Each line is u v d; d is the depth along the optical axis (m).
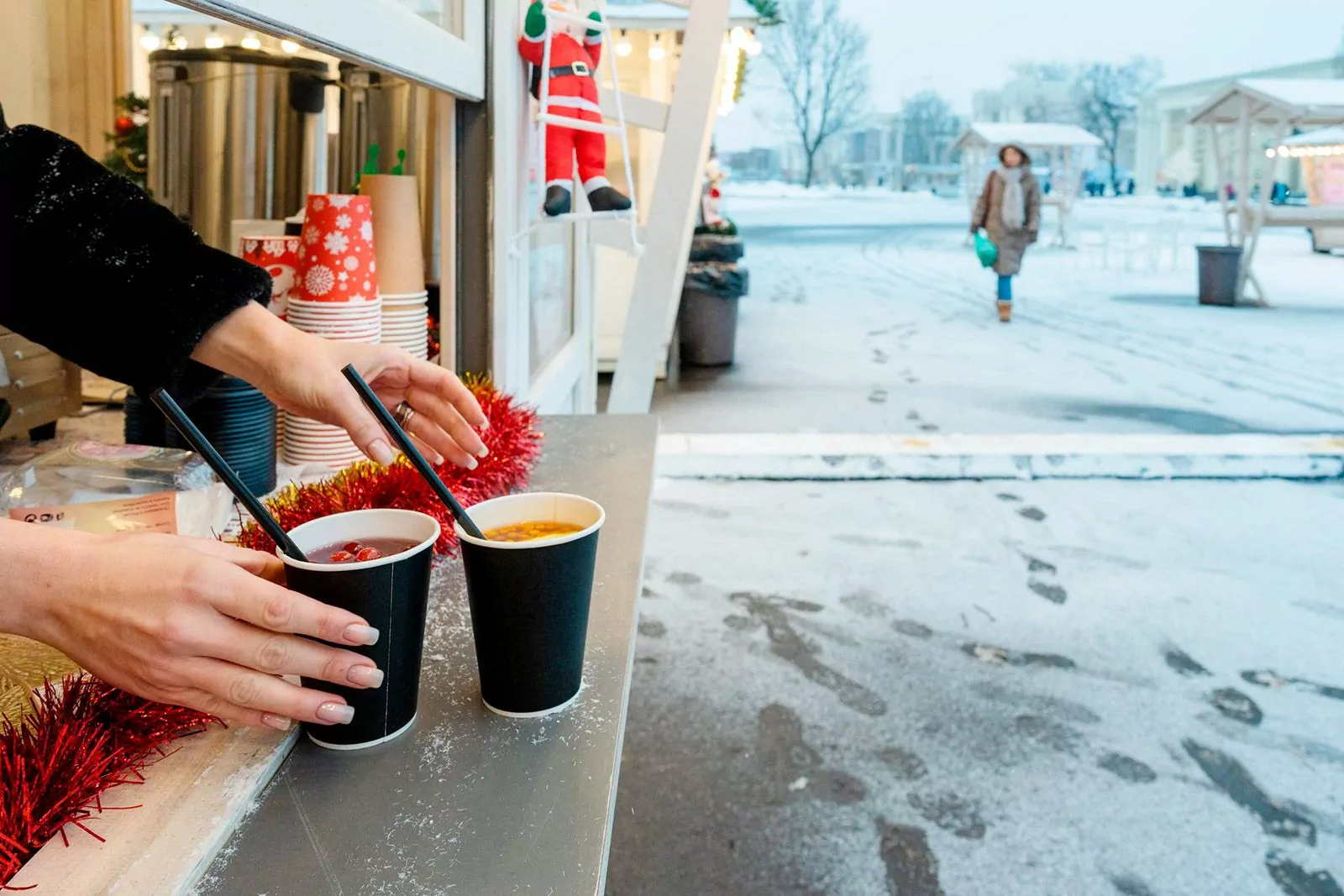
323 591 0.70
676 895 1.91
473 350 2.07
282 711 0.67
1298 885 1.95
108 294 0.94
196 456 1.15
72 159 0.97
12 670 0.84
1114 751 2.42
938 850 2.05
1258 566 3.59
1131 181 57.91
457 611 1.00
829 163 59.06
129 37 2.63
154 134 2.22
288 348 0.96
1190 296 12.39
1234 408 6.18
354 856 0.63
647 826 2.11
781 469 4.66
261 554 0.74
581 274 3.54
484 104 1.96
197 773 0.69
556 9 2.09
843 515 4.14
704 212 7.79
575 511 0.90
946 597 3.30
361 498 1.09
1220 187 11.62
